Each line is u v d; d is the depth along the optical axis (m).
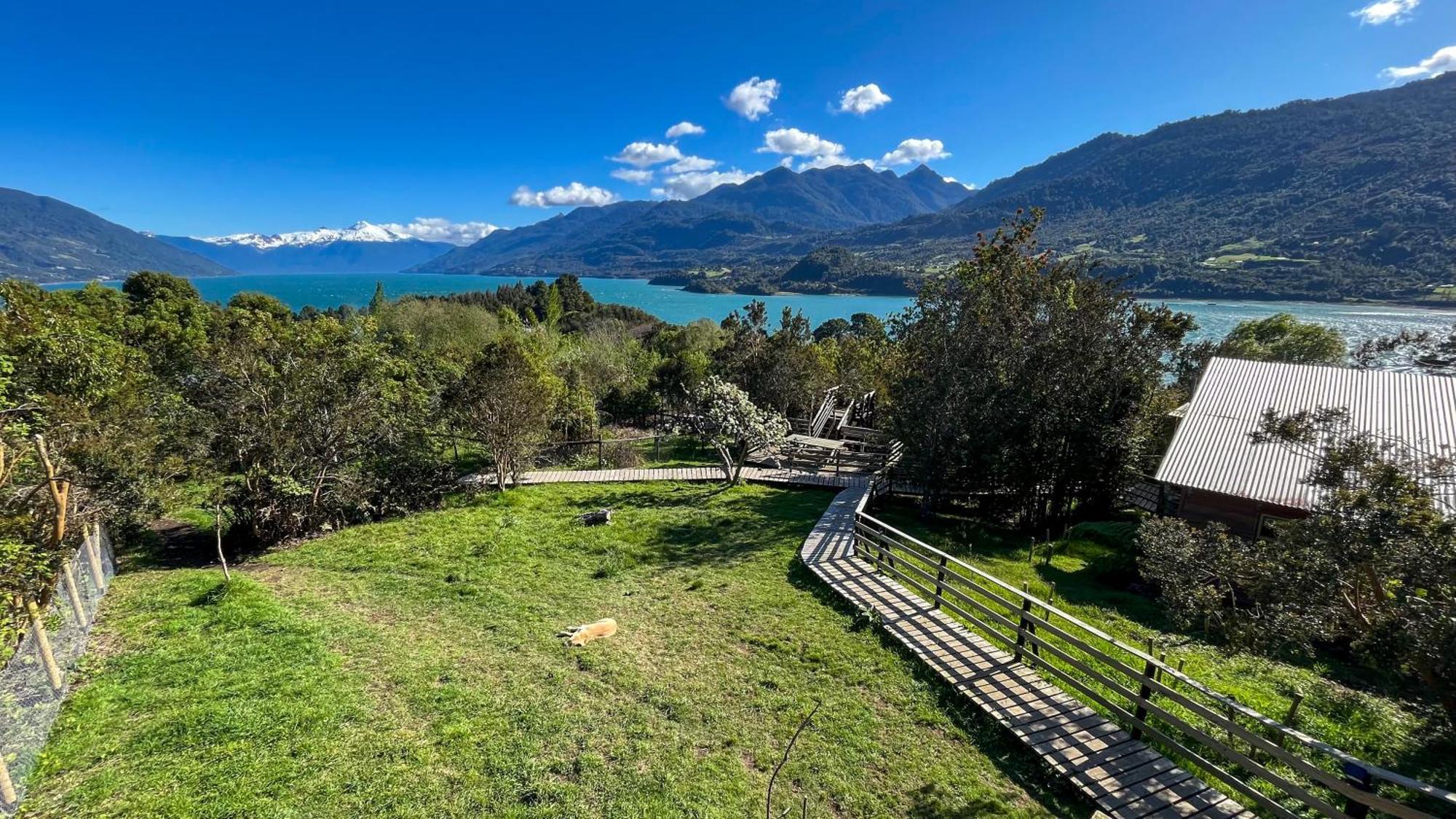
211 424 15.34
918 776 6.88
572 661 9.31
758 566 13.20
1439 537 6.12
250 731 7.32
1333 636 7.02
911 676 8.85
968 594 11.57
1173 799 6.39
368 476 17.72
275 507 15.46
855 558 13.38
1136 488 20.62
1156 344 19.52
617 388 36.69
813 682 8.73
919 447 17.42
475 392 20.05
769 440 21.62
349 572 13.33
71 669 8.58
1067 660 8.23
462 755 7.04
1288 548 7.38
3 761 5.88
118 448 13.10
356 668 9.02
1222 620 8.38
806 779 6.82
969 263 20.38
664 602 11.49
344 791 6.42
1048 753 7.07
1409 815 4.83
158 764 6.72
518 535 15.34
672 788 6.61
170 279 43.59
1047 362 17.47
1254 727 7.25
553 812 6.22
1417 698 8.42
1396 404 15.45
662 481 21.12
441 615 11.02
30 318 12.15
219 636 9.82
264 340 16.02
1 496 9.45
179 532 16.66
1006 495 18.72
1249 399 16.88
